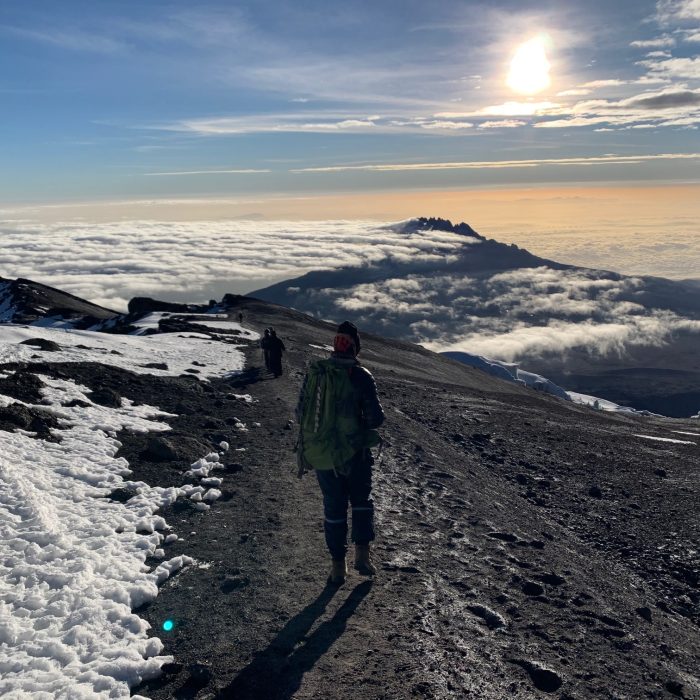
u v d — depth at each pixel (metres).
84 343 21.38
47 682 3.62
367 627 4.42
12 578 4.88
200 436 10.30
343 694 3.63
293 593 4.94
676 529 8.62
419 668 3.93
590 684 4.02
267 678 3.77
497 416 17.50
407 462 9.98
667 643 4.97
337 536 5.11
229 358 24.06
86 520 6.16
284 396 16.08
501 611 4.95
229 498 7.32
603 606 5.41
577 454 13.27
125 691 3.58
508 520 7.75
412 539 6.39
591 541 7.95
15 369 12.45
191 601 4.78
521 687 3.86
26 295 89.19
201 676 3.71
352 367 5.12
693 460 14.34
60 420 9.64
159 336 30.34
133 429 10.00
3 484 6.66
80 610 4.41
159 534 6.03
